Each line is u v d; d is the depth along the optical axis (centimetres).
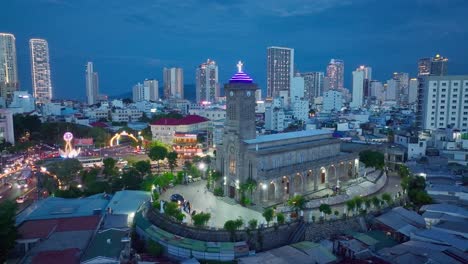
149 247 7531
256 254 7075
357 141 17700
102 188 11662
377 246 7506
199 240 7575
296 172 10350
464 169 12838
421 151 14988
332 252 7550
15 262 6969
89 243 7288
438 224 8131
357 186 11319
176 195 9800
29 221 8444
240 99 10181
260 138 10881
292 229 8131
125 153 19975
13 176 14725
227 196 10444
